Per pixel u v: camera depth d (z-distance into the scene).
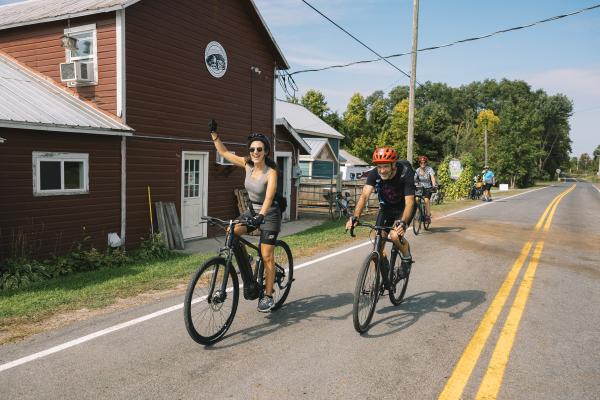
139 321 5.07
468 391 3.50
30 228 8.34
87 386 3.53
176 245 10.90
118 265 9.08
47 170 8.61
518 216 16.67
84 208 9.28
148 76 10.52
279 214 4.89
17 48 11.29
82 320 5.14
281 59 15.10
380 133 57.47
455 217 16.11
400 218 5.18
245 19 13.71
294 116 31.67
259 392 3.46
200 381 3.63
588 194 38.81
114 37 9.84
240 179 13.94
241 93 13.77
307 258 8.80
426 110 65.44
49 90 10.30
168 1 10.96
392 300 5.61
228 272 4.53
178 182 11.57
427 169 12.30
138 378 3.67
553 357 4.14
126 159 10.12
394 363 3.98
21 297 6.24
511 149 62.66
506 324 5.00
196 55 11.95
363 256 9.01
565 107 100.19
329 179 19.73
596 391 3.52
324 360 4.04
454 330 4.81
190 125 11.88
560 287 6.66
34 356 4.09
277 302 5.50
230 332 4.74
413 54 17.73
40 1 13.48
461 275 7.38
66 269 8.26
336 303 5.82
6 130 7.89
